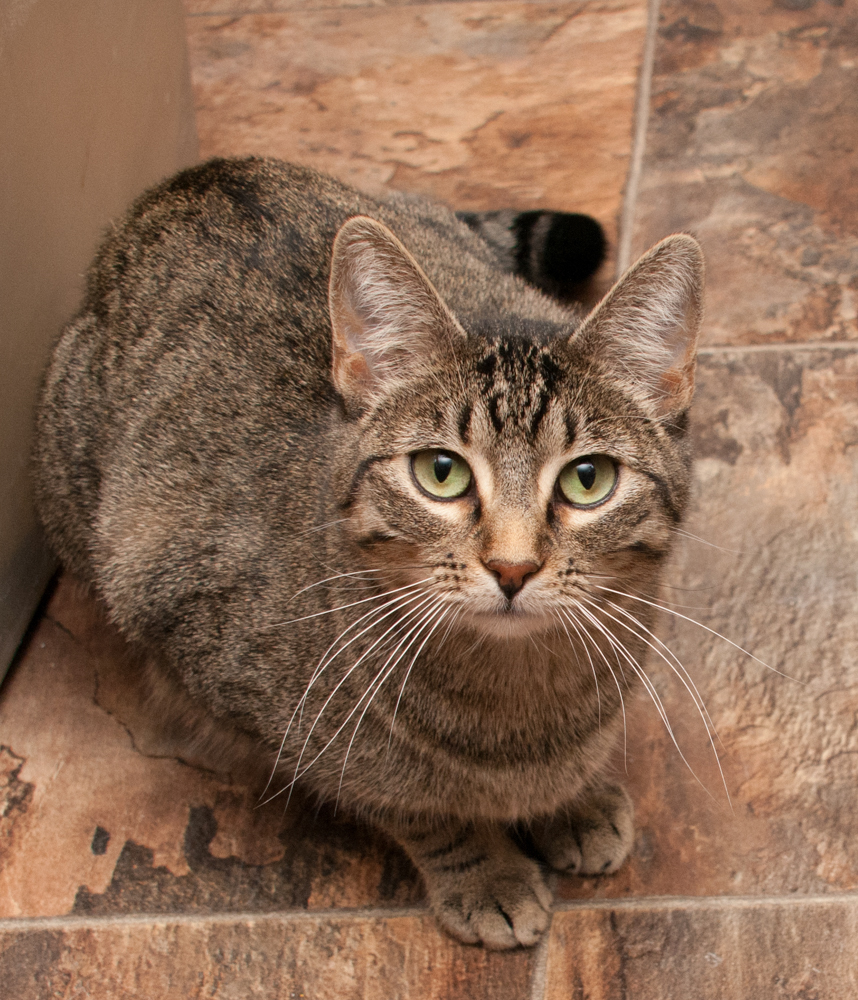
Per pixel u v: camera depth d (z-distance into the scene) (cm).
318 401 60
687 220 81
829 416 71
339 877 60
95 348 65
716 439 71
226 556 59
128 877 60
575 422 53
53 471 66
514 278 70
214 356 62
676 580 67
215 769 63
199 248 64
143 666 66
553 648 54
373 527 53
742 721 63
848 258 78
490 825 59
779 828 60
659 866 59
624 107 91
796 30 95
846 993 55
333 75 97
